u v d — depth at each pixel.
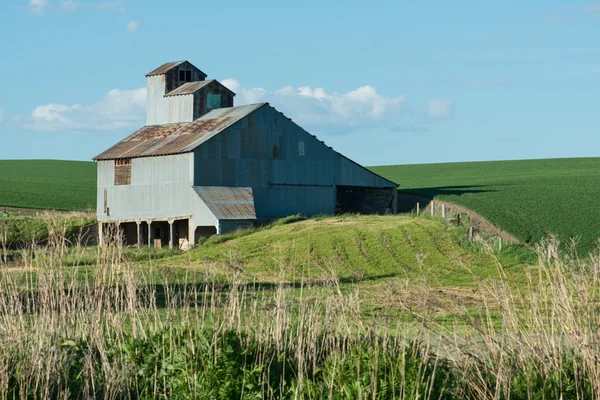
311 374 21.33
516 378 20.19
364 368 20.03
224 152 78.19
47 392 19.19
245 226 73.88
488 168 160.75
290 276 52.34
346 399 19.25
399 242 63.22
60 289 24.61
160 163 79.56
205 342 20.95
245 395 19.78
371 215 77.69
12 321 22.44
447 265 56.19
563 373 20.53
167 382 20.97
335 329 22.36
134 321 23.33
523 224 70.38
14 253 34.72
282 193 81.31
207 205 74.00
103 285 25.19
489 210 78.44
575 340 20.16
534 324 21.77
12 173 167.00
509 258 56.94
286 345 21.81
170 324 22.56
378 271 55.34
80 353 21.95
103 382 20.70
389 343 21.09
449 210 81.12
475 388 19.48
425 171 163.12
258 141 80.25
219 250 62.72
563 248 60.94
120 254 27.95
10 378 20.08
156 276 43.06
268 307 23.08
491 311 33.47
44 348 21.05
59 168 181.00
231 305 22.92
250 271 54.97
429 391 18.83
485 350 21.27
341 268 56.56
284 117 82.06
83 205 117.00
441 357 20.91
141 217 81.31
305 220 75.50
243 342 22.02
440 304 21.58
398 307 23.98
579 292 20.92
